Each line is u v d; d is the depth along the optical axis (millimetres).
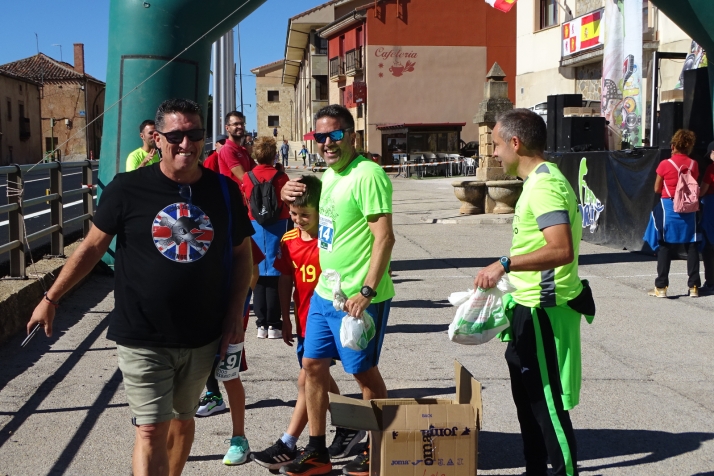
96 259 3244
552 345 3490
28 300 6945
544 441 3574
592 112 14789
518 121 3516
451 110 43344
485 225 15375
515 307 3605
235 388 4078
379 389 4027
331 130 3801
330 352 3955
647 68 20594
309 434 4203
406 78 42812
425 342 6660
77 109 63344
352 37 45562
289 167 51188
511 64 43531
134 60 9219
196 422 4746
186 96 9383
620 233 12242
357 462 3943
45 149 63688
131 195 3197
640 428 4672
